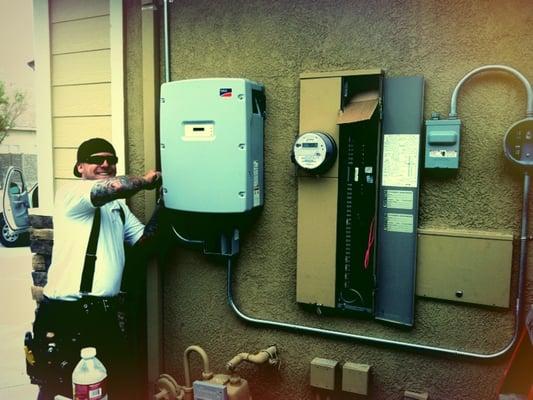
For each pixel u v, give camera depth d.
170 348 2.64
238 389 2.21
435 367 2.07
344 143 2.12
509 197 1.91
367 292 2.17
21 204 7.24
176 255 2.56
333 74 2.07
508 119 1.88
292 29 2.21
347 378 2.15
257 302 2.40
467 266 1.95
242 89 2.06
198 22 2.40
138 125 2.59
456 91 1.91
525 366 1.83
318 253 2.17
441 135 1.90
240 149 2.09
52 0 2.71
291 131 2.25
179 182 2.21
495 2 1.87
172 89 2.17
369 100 2.05
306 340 2.31
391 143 2.02
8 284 5.96
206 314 2.52
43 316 2.18
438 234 1.99
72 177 2.78
